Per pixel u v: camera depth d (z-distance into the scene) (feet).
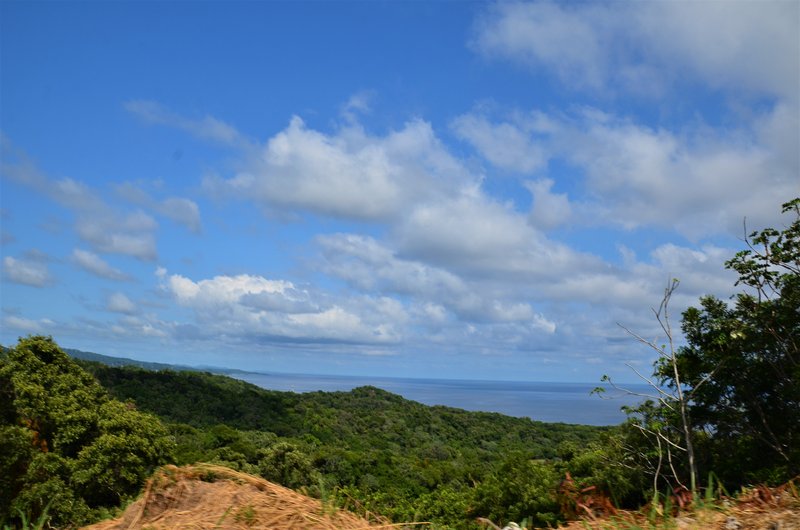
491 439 311.06
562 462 68.23
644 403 55.26
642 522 11.82
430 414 376.27
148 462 89.04
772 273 52.95
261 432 264.11
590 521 12.44
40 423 93.66
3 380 94.89
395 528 11.07
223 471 12.17
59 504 55.98
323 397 413.39
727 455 54.39
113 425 90.68
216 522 10.16
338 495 11.99
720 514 11.64
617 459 53.01
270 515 10.48
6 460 63.41
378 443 290.97
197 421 285.23
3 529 11.67
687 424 49.88
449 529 12.43
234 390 368.27
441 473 139.74
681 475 50.47
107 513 12.38
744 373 54.24
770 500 12.03
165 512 10.84
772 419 54.29
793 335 52.47
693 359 56.65
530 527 13.23
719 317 56.39
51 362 107.55
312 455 146.10
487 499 61.77
